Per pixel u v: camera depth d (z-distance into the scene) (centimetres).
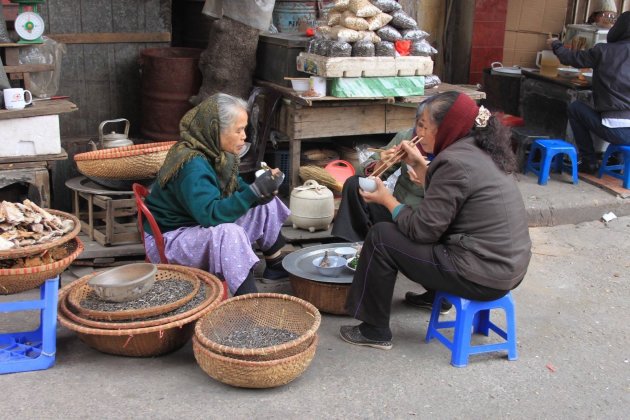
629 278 466
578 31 657
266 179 350
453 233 337
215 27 523
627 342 383
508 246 329
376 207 414
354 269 389
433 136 337
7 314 384
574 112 607
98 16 555
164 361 341
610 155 612
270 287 426
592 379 344
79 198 491
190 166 358
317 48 482
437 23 718
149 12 571
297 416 302
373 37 478
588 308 422
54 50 479
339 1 476
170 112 546
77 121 568
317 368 340
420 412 310
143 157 414
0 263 314
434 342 371
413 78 494
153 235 369
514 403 321
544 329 393
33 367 327
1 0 457
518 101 718
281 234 427
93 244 441
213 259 358
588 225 561
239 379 306
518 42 734
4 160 428
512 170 335
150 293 343
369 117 506
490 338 378
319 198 470
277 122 517
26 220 325
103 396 310
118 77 573
